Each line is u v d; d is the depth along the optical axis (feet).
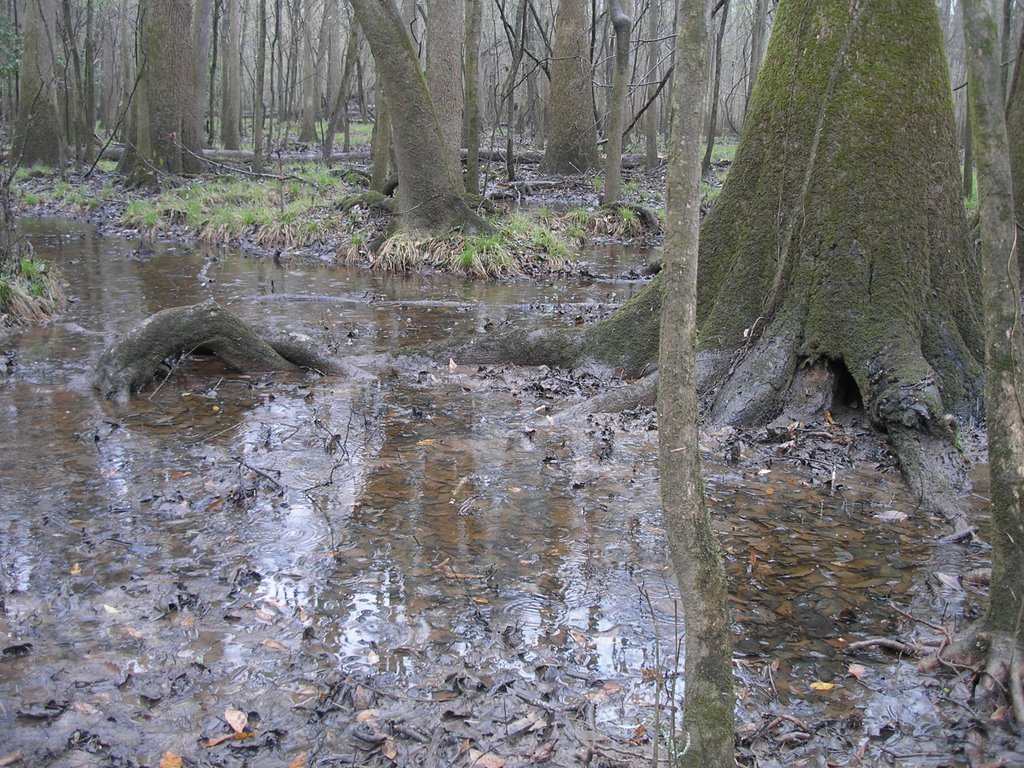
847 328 21.04
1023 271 25.88
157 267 45.32
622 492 17.87
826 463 19.47
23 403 22.62
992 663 11.35
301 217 56.03
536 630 12.92
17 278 32.91
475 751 10.42
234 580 14.05
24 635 12.46
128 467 18.61
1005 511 11.36
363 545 15.40
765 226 22.66
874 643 12.57
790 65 22.57
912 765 10.22
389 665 12.01
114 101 138.31
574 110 86.38
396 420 22.15
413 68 47.96
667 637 12.76
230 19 105.81
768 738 10.64
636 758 10.30
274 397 23.82
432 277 45.55
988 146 10.58
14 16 101.19
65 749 10.30
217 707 11.09
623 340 25.41
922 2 21.54
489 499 17.43
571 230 58.54
